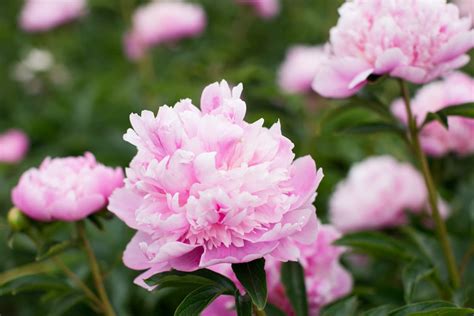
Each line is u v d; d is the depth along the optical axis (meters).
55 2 2.31
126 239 1.37
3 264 1.44
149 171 0.90
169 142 0.90
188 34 2.05
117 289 1.31
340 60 1.03
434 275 1.07
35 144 1.96
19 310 1.45
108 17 2.54
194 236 0.90
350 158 1.57
